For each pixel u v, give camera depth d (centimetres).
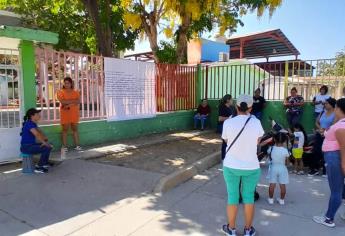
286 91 1136
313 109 1062
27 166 627
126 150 842
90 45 1434
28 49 724
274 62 1177
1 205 485
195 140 1046
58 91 770
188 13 1148
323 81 1059
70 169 643
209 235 414
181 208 498
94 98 884
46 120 770
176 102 1223
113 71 927
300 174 707
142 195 544
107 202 508
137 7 1254
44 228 423
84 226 431
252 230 408
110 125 938
